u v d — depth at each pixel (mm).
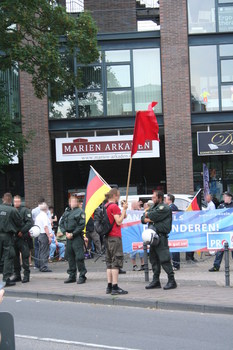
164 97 18828
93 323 7652
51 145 21312
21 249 11430
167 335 6820
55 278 12062
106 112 19094
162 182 23031
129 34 19094
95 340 6648
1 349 2982
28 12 14000
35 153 18797
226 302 8336
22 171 21938
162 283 10609
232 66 18812
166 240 9766
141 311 8477
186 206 15633
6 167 21984
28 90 18828
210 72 18875
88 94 19156
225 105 18828
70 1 21531
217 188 22047
